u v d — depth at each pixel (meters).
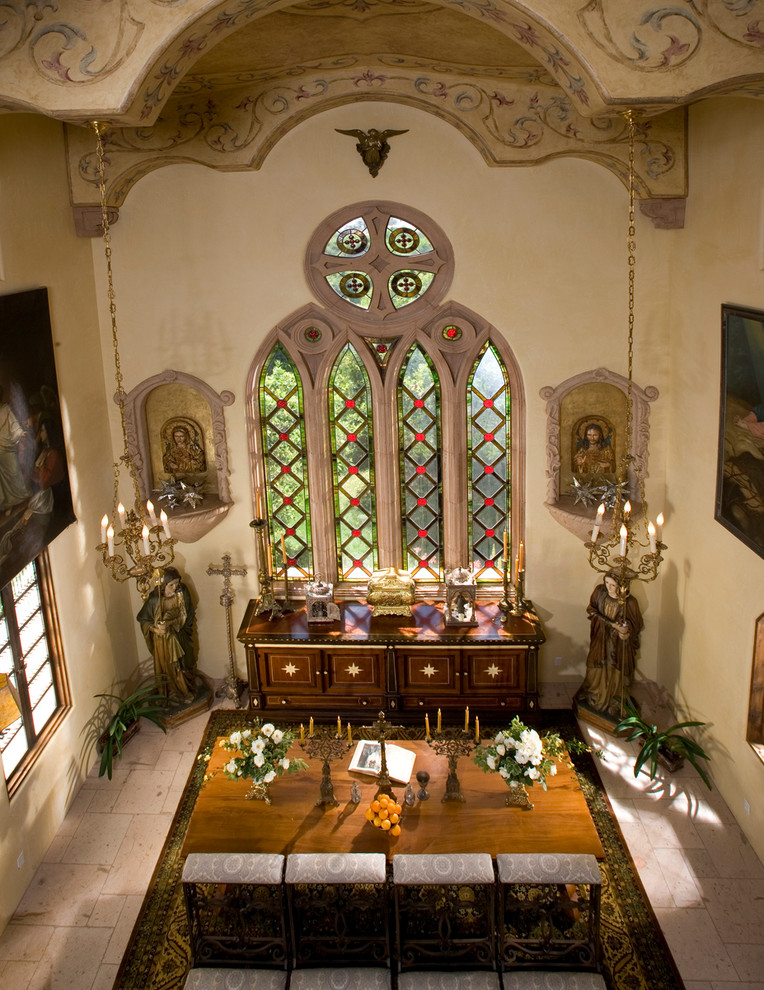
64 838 9.05
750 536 8.12
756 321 7.61
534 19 6.26
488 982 6.67
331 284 10.24
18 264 8.32
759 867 8.46
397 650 10.51
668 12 6.19
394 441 10.76
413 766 8.71
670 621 10.70
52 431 8.88
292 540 11.36
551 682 11.49
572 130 9.27
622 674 10.30
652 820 9.10
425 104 9.36
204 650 11.55
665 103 6.42
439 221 9.91
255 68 8.82
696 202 9.20
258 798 8.33
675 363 10.05
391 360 10.48
